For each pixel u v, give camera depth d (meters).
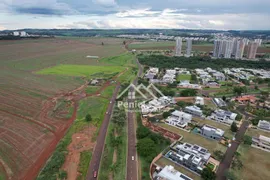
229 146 87.81
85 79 194.25
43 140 92.50
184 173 71.62
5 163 76.50
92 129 102.38
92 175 71.12
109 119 113.56
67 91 160.25
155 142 88.12
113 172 72.19
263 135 97.38
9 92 152.88
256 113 119.81
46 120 111.44
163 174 66.94
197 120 112.00
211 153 83.06
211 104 135.38
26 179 69.31
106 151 84.00
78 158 80.31
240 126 106.44
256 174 71.31
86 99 143.75
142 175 70.81
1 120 108.81
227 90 161.88
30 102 135.75
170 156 79.25
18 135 95.25
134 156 81.38
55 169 72.69
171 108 126.25
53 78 195.25
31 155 81.88
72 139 93.38
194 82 187.25
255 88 169.00
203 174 68.25
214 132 93.25
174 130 101.06
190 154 78.19
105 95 152.00
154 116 115.81
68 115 117.81
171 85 173.25
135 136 96.06
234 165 74.31
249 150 85.50
